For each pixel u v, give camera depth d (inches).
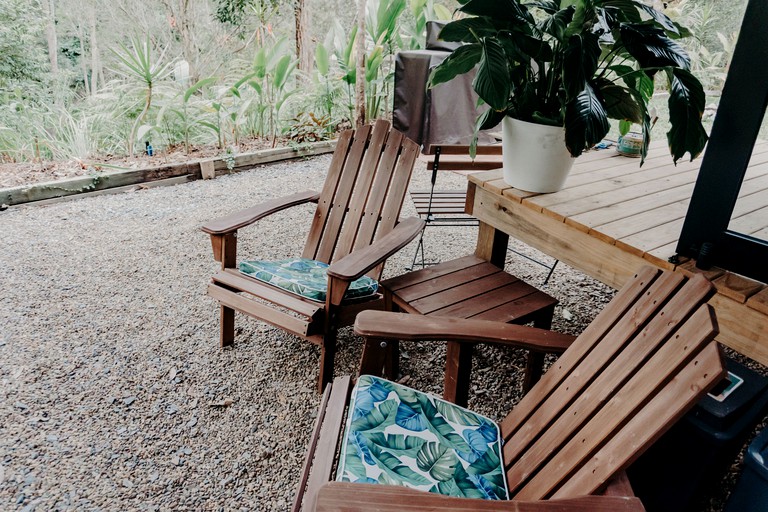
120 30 393.1
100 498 59.4
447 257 127.0
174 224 138.2
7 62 247.4
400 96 143.3
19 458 64.2
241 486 62.2
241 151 197.2
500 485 44.7
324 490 33.2
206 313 98.3
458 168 105.7
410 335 51.6
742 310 53.0
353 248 91.9
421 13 228.2
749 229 55.6
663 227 69.0
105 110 194.5
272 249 127.0
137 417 71.9
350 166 95.3
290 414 73.9
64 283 106.1
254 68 191.3
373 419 48.7
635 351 42.4
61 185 147.3
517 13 71.6
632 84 75.5
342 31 227.9
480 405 77.0
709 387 32.9
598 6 69.7
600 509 33.5
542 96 78.7
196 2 335.0
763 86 48.3
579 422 43.3
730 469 65.7
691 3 197.5
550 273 112.7
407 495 33.3
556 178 79.5
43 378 78.5
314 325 72.4
